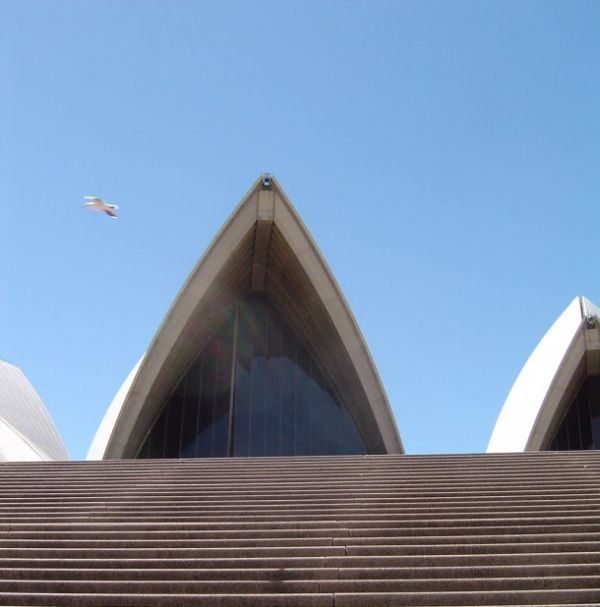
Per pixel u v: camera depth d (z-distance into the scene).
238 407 19.12
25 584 6.68
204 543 7.59
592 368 19.50
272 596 6.34
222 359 19.73
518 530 7.77
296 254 17.62
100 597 6.41
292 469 10.88
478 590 6.47
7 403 22.70
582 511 8.33
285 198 17.53
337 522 8.10
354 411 18.95
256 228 17.75
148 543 7.63
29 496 9.77
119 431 17.31
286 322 20.30
